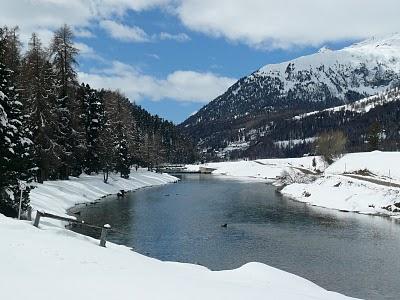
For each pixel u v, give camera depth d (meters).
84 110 71.31
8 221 20.30
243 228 45.81
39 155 49.59
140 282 12.85
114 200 65.44
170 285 12.98
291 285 18.94
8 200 29.73
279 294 14.10
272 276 19.83
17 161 30.09
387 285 27.30
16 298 10.06
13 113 33.09
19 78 48.25
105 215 50.34
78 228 40.78
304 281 20.27
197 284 13.77
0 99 31.44
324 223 49.66
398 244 38.69
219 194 82.31
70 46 57.88
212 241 39.06
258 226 47.16
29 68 50.00
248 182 121.88
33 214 35.84
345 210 60.41
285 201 71.06
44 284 11.41
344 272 30.02
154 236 40.50
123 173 88.81
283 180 107.25
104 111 79.62
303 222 50.22
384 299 24.81
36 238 17.47
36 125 49.22
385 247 37.50
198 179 136.12
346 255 34.62
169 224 46.84
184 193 82.69
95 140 73.00
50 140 51.06
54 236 18.73
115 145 86.19
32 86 49.31
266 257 33.69
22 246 15.62
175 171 178.88
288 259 33.22
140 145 112.81
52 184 56.62
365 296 25.28
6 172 29.23
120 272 14.11
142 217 50.59
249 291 13.81
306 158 186.00
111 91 93.25
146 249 35.31
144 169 121.75
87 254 16.22
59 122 57.97
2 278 11.45
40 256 14.66
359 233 43.75
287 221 50.81
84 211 51.94
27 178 33.06
